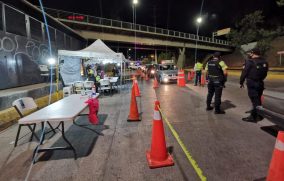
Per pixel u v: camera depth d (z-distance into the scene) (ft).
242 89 35.63
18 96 21.39
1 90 26.12
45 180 9.22
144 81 63.67
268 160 10.03
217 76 18.62
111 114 21.02
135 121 17.94
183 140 13.00
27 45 35.17
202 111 20.40
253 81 15.64
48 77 41.04
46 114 11.22
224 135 13.57
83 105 13.66
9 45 29.73
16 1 32.73
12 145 13.53
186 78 67.72
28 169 10.28
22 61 32.99
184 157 10.73
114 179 9.01
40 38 41.04
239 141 12.47
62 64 40.14
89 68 46.29
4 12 29.35
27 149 12.81
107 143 13.19
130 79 69.00
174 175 9.09
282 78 57.31
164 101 26.81
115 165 10.25
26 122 10.23
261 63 15.20
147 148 12.09
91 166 10.28
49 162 10.94
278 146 6.46
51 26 49.06
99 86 37.86
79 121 18.89
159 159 10.03
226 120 16.97
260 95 15.98
